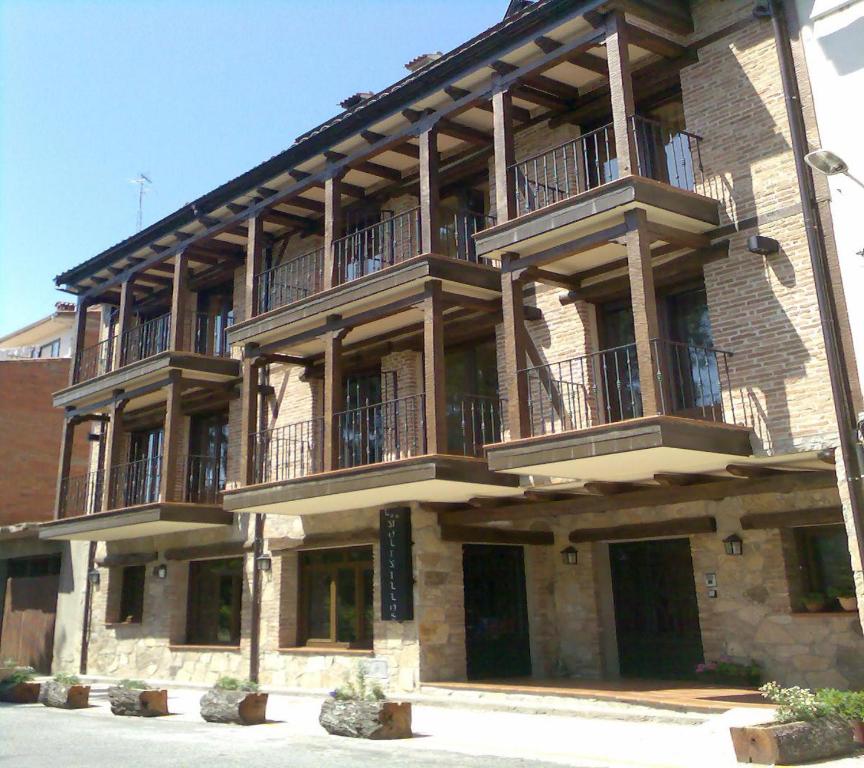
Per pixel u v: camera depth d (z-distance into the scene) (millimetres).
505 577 14922
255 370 15875
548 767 7938
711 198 11312
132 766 8250
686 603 13109
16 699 14625
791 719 7941
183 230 18453
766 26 11383
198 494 18953
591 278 12578
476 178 15234
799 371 10312
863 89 10227
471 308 13789
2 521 23406
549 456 10703
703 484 11406
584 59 12484
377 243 16562
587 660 14000
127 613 19922
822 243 10336
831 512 11016
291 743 9664
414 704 12875
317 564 16094
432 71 13398
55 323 31422
